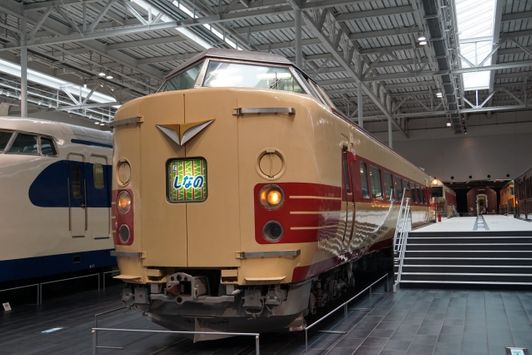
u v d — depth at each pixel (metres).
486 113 34.53
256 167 5.14
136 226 5.46
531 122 33.75
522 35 17.78
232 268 5.15
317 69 20.80
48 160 9.45
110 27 15.45
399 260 10.41
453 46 17.42
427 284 9.89
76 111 26.02
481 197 41.94
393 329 6.56
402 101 27.30
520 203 22.25
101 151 10.85
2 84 19.58
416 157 35.75
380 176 9.85
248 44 15.95
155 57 18.67
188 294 5.29
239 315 5.22
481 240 11.12
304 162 5.21
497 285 9.52
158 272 5.36
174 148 5.30
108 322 7.76
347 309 7.84
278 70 6.39
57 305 9.45
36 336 6.95
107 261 10.84
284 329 5.65
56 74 19.27
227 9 12.84
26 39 13.82
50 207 9.40
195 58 6.45
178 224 5.27
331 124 5.99
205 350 5.76
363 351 5.53
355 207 7.06
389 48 18.83
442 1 13.51
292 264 5.12
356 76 18.47
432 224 17.98
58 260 9.56
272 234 5.11
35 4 13.50
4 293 10.16
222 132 5.19
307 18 13.05
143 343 6.30
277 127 5.16
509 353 5.10
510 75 24.58
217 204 5.17
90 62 18.64
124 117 5.60
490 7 15.08
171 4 12.33
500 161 34.22
